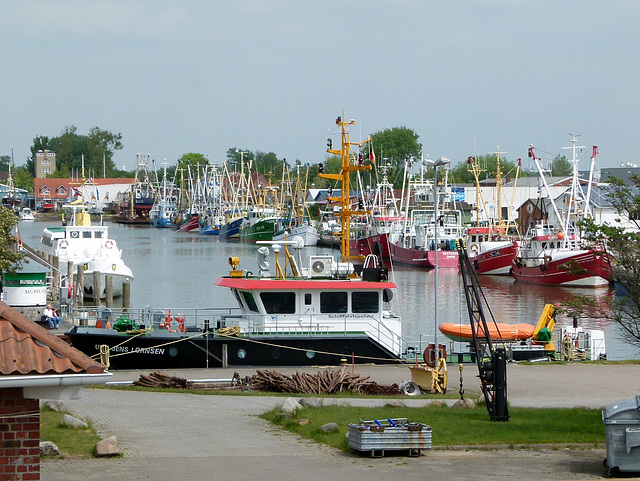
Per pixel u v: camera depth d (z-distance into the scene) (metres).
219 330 73.94
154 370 73.31
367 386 62.91
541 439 42.84
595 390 65.31
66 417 43.81
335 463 37.81
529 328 88.69
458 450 40.94
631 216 53.12
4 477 25.39
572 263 57.47
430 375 65.31
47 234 168.75
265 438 42.81
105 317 84.38
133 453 38.75
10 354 25.02
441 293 165.88
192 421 47.47
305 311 75.19
